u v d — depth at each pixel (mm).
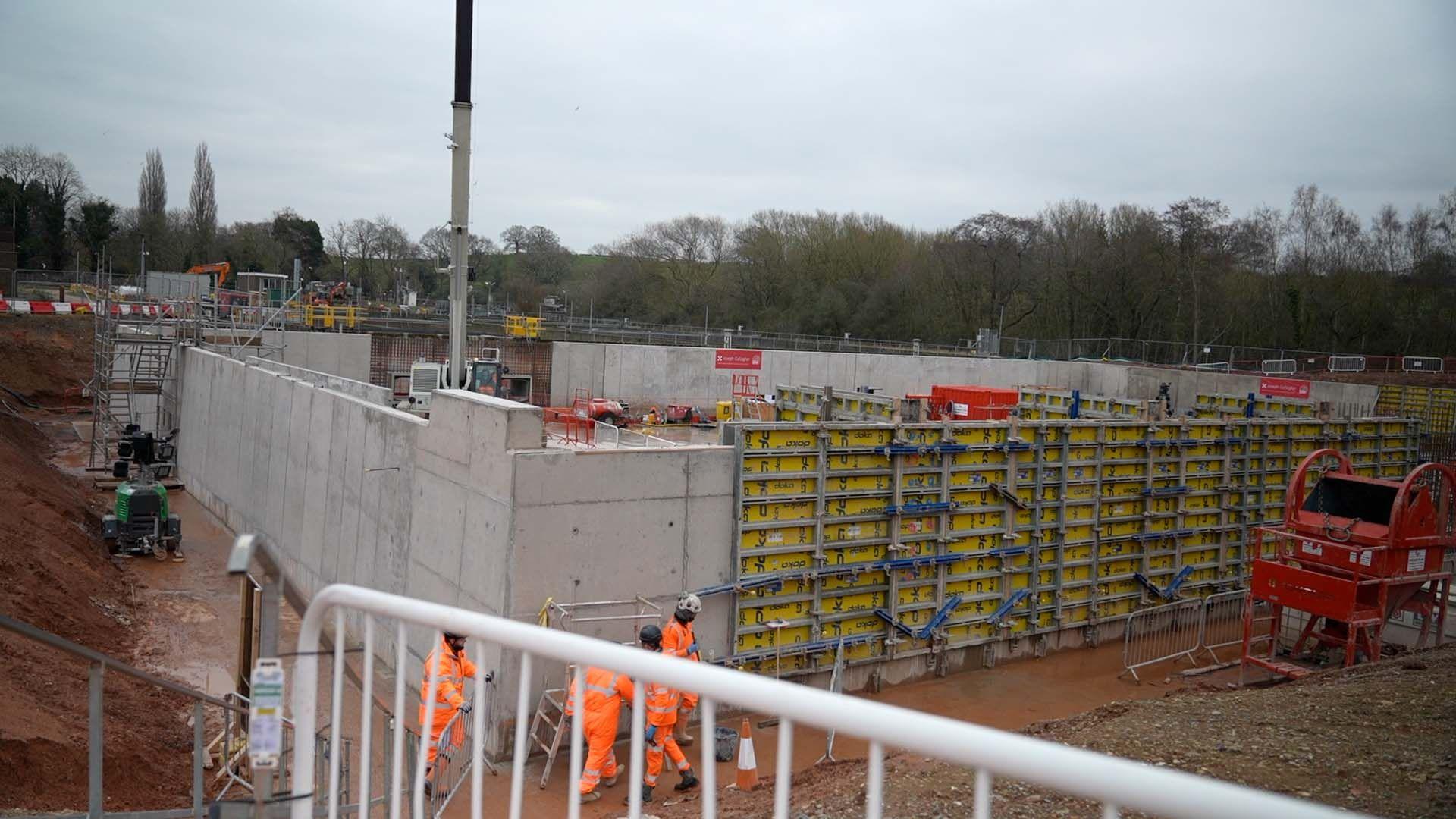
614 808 11812
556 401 48438
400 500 17781
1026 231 82875
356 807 9516
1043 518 19516
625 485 15070
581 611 14742
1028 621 19297
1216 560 22266
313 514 22047
